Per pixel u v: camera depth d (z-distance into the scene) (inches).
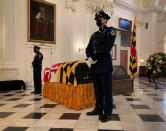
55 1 436.1
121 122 135.0
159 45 731.4
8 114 158.7
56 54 437.4
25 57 378.0
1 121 139.0
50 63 422.6
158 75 335.9
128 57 644.1
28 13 380.5
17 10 366.3
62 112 163.9
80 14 485.1
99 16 142.6
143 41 731.4
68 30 458.0
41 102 210.2
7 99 232.8
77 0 478.0
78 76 173.8
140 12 717.9
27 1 379.6
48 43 419.5
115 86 254.5
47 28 417.7
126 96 248.1
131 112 163.8
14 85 327.9
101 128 122.0
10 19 353.7
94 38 143.9
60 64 213.6
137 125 128.3
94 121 137.0
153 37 713.0
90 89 181.3
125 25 656.4
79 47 481.1
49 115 154.4
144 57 726.5
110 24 553.0
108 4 547.5
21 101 217.6
